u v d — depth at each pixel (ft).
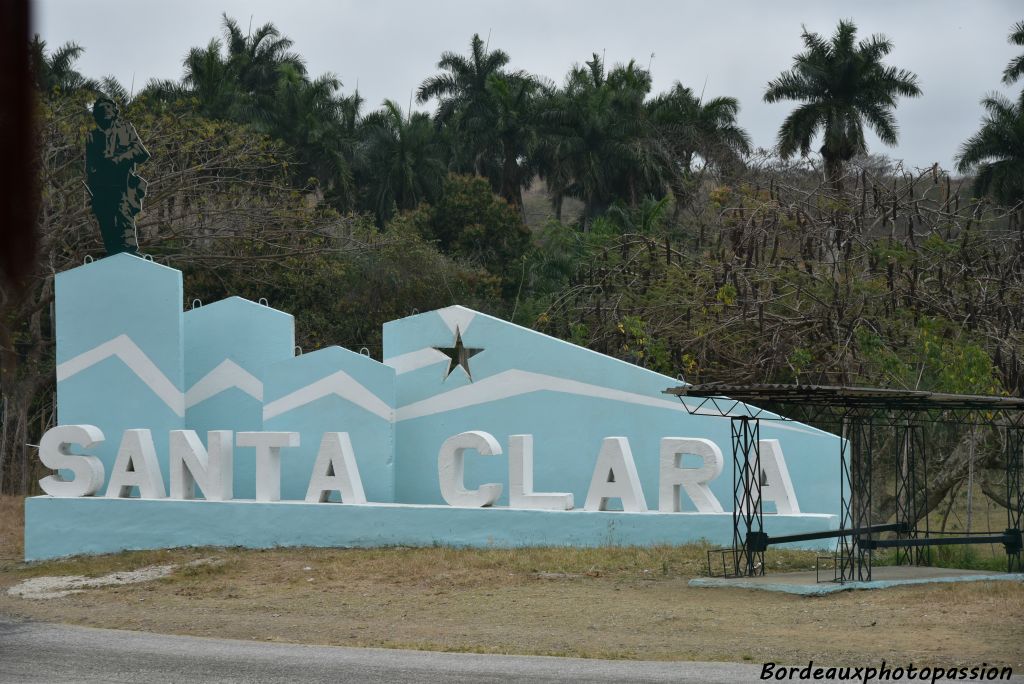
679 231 138.62
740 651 33.68
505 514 57.67
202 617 44.09
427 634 38.75
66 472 65.72
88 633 39.60
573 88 192.54
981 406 47.98
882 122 153.48
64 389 67.36
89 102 109.40
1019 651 32.07
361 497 61.46
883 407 47.39
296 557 57.62
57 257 107.86
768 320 74.08
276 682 29.81
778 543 50.44
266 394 65.87
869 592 43.39
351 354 64.39
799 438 58.08
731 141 188.65
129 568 57.21
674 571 49.14
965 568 52.29
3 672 31.86
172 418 65.46
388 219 186.09
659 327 76.64
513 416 63.05
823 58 155.94
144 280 66.49
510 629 39.17
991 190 157.69
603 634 37.55
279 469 63.05
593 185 183.11
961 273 76.13
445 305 127.44
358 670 31.45
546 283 137.80
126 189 68.18
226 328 70.28
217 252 118.21
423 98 200.64
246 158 118.83
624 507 56.70
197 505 62.13
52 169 104.42
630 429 60.39
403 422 65.46
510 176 191.62
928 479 63.87
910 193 87.20
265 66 201.57
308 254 117.80
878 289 75.36
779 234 83.66
